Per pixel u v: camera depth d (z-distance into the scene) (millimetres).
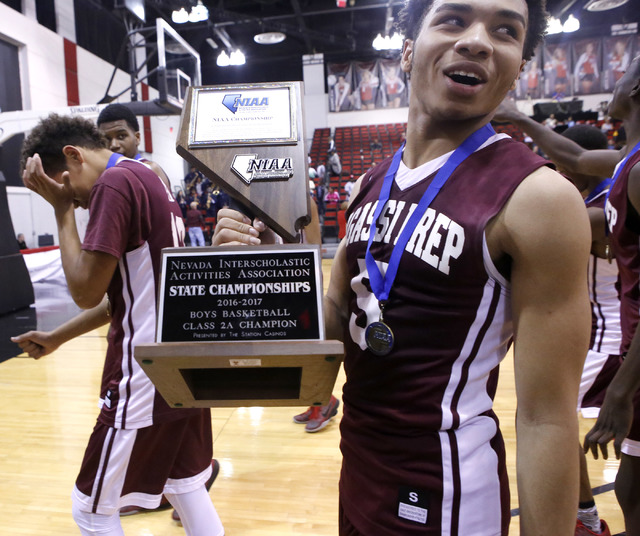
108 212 1019
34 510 1783
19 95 8500
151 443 1125
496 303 593
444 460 606
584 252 530
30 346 1306
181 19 9430
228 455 2127
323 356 513
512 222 541
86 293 1023
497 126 12906
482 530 608
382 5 12047
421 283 608
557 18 12789
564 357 538
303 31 13234
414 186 656
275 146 629
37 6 9148
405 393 628
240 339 556
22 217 8812
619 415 964
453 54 599
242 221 630
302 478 1930
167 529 1668
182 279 573
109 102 7270
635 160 1082
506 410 2484
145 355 523
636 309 1164
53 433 2398
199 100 657
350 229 753
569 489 546
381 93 15180
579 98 14258
